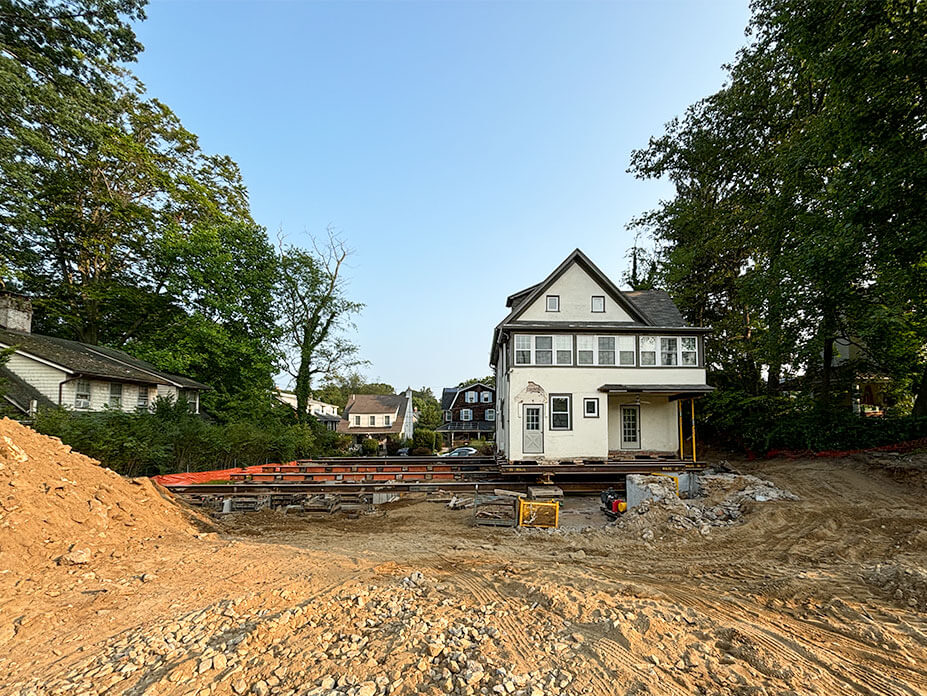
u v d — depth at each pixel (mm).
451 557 9094
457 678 4047
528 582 6699
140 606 5832
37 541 7199
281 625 5152
